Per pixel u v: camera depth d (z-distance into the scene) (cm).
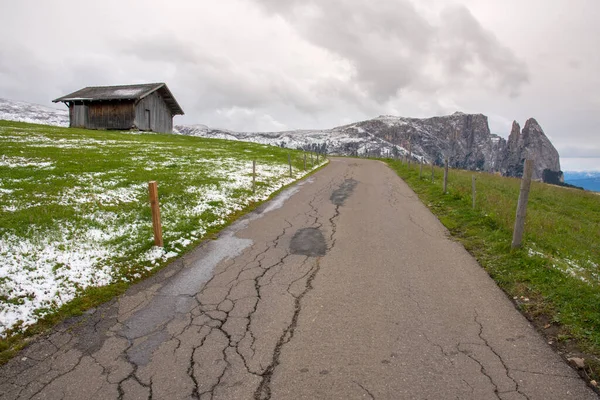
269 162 2716
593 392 377
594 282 601
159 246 819
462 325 509
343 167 3128
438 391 380
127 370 425
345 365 424
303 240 918
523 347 455
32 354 457
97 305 583
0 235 780
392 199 1496
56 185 1247
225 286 651
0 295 570
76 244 795
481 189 1590
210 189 1444
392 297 596
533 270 650
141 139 3544
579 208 1608
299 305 575
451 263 745
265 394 381
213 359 442
